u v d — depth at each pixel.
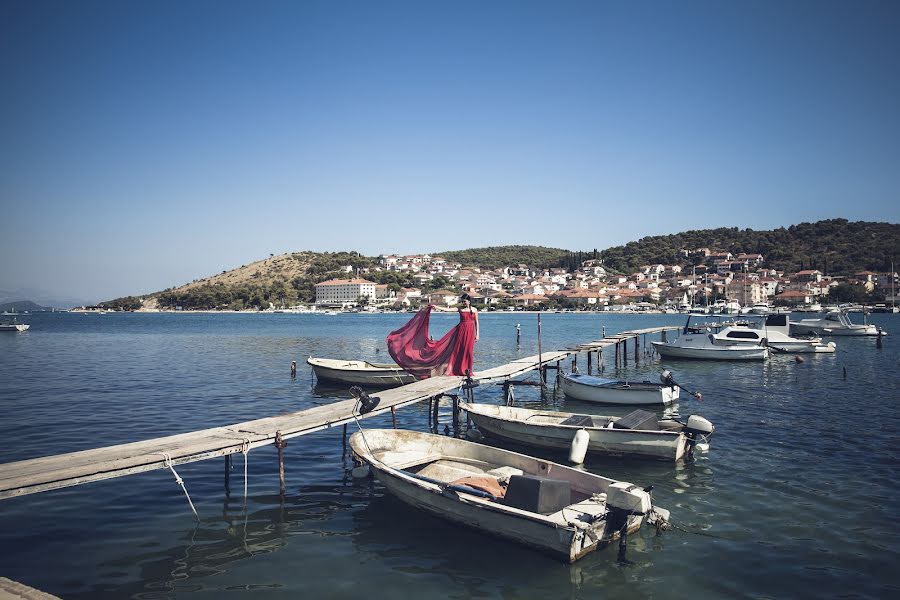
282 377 36.53
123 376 36.75
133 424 22.30
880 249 196.88
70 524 12.52
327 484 15.35
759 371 38.72
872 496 14.08
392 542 11.77
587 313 186.38
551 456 18.50
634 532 12.02
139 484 15.20
